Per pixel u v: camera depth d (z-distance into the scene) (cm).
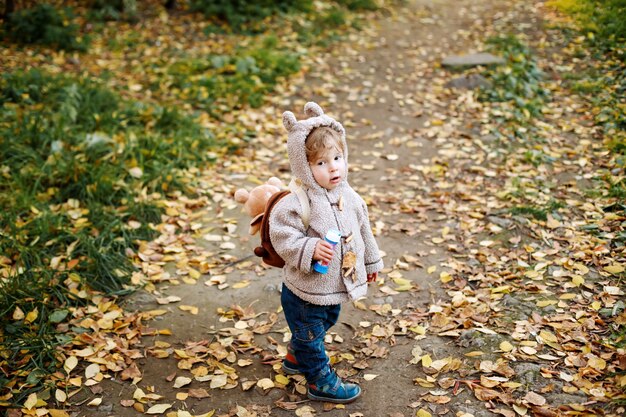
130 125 652
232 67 795
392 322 374
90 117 631
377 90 765
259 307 399
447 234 467
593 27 828
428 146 623
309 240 285
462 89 736
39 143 574
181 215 505
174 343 366
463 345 343
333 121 296
